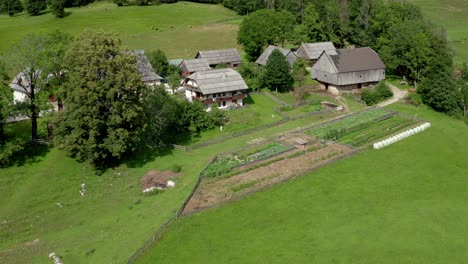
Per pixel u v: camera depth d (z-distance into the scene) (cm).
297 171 7175
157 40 16038
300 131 8912
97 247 5559
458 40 15838
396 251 5212
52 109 8050
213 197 6425
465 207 6194
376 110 10119
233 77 10331
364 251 5225
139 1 19838
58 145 7394
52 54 7969
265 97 11144
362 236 5528
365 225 5766
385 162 7569
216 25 18050
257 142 8481
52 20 17375
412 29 11975
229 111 10112
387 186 6781
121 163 7738
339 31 14775
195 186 6675
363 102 10762
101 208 6569
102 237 5784
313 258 5122
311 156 7719
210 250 5322
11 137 7969
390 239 5456
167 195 6662
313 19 14475
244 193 6506
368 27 13888
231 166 7344
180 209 5997
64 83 7800
